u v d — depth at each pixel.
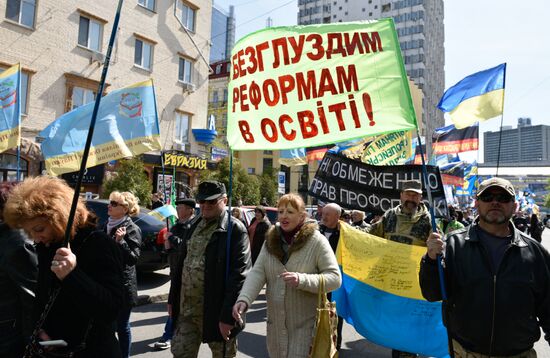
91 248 2.05
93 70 19.33
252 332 5.81
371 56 3.41
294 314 2.88
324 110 3.50
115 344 2.17
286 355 2.84
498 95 5.45
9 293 2.30
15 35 16.69
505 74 5.42
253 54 3.74
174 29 23.30
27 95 17.12
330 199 5.07
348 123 3.42
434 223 2.72
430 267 2.60
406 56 81.75
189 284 3.38
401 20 83.06
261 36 3.72
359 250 4.21
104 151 6.50
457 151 10.71
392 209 4.60
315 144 3.49
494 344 2.44
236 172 25.48
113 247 2.13
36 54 17.36
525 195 28.67
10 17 16.61
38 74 17.41
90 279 1.93
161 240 8.07
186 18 24.22
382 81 3.37
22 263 2.25
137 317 6.34
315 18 94.12
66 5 18.34
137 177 18.02
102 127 6.58
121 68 20.56
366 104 3.38
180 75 23.98
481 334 2.46
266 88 3.68
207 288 3.28
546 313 2.46
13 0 16.70
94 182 18.91
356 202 4.95
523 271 2.45
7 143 7.56
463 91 5.77
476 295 2.49
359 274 4.16
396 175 4.77
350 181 5.00
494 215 2.52
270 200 33.16
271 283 2.99
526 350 2.45
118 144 6.49
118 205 4.24
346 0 90.06
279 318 2.91
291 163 13.52
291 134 3.57
